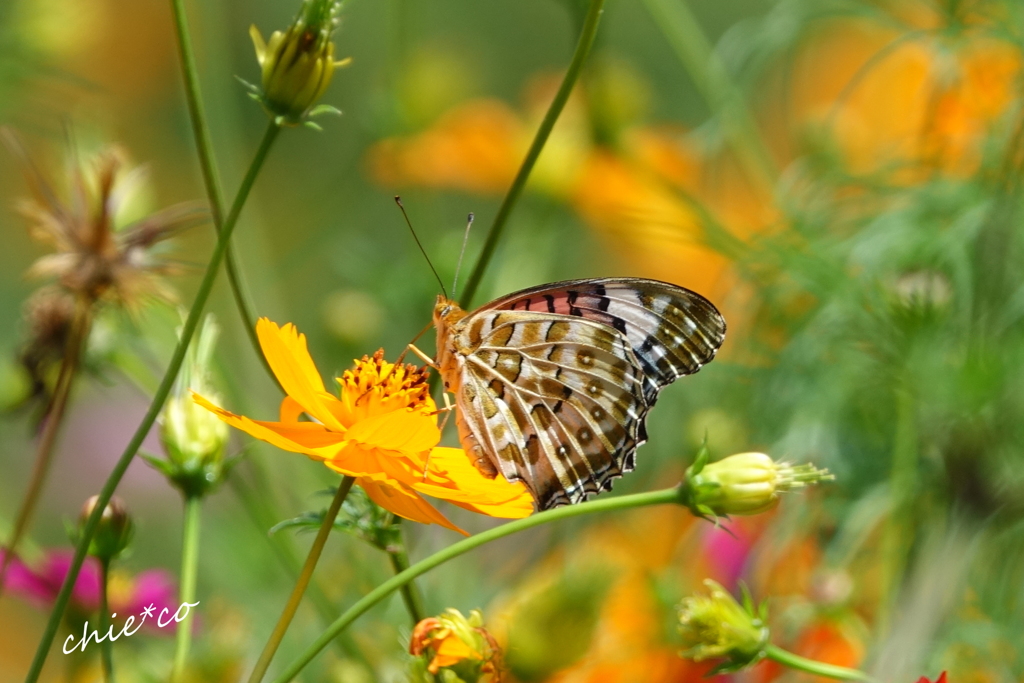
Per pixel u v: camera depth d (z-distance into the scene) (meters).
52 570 0.67
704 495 0.63
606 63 0.74
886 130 0.74
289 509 0.71
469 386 0.66
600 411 0.66
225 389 0.70
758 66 0.73
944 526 0.67
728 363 0.71
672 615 0.67
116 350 0.69
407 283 0.76
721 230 0.71
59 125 0.71
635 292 0.66
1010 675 0.67
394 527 0.63
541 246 0.76
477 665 0.62
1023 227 0.68
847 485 0.70
